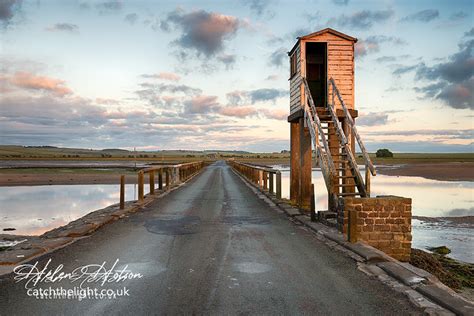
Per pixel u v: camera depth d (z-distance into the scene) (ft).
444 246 44.68
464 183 142.31
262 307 16.51
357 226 29.68
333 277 20.65
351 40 48.42
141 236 30.83
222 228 34.58
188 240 29.45
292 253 25.72
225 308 16.35
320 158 39.52
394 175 192.03
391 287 19.11
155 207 48.62
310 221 37.04
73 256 24.59
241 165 130.31
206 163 245.24
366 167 37.27
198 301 17.11
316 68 63.57
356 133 39.93
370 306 16.72
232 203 52.75
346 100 47.93
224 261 23.62
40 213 64.13
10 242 40.16
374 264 23.13
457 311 15.74
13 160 359.66
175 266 22.48
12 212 65.21
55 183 126.72
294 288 18.89
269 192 63.72
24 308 16.30
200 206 49.55
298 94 48.52
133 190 103.45
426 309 16.31
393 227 29.84
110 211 43.55
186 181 95.81
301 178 44.70
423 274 20.43
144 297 17.57
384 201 29.81
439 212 73.00
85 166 212.43
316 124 41.19
